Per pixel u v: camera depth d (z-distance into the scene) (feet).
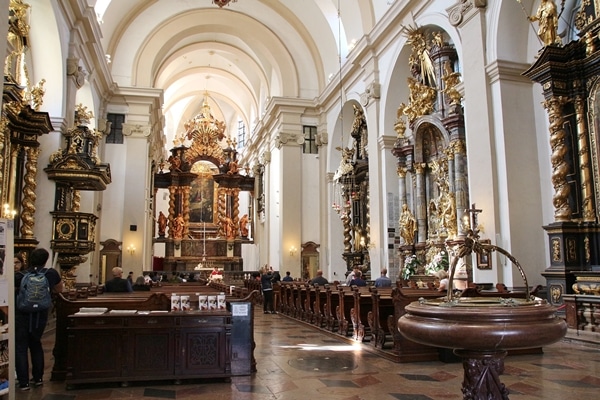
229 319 17.16
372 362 20.25
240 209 108.06
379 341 22.70
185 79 103.40
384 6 49.52
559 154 26.78
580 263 26.18
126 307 18.92
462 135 37.55
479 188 31.30
